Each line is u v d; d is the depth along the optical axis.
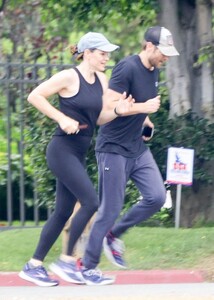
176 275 25.95
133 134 24.06
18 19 50.41
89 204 22.73
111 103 23.30
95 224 23.84
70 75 22.56
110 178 23.92
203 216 34.09
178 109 33.91
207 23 33.47
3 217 41.31
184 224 34.19
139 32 53.97
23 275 23.91
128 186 32.38
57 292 23.97
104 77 23.44
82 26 40.38
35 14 51.16
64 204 23.33
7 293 24.19
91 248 23.70
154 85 24.11
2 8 44.94
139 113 23.41
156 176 24.45
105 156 24.02
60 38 47.44
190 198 34.19
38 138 33.44
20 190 37.03
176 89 34.00
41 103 22.50
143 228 31.23
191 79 34.38
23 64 35.31
